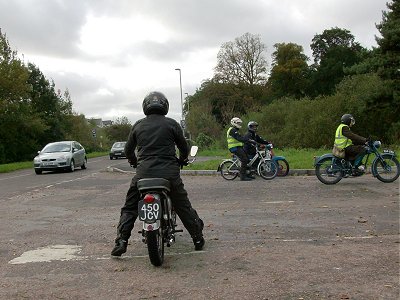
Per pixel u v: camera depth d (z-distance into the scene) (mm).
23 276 5020
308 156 20641
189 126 53281
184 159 5934
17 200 12305
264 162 14328
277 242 6148
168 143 5523
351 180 13203
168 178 5414
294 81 69375
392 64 31469
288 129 34781
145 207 5047
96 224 8078
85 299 4254
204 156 34000
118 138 113938
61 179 19219
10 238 7137
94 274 5004
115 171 22672
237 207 9391
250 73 63688
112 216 8914
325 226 7098
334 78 64812
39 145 55625
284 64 69812
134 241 6535
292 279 4566
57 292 4461
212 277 4734
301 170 15578
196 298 4148
